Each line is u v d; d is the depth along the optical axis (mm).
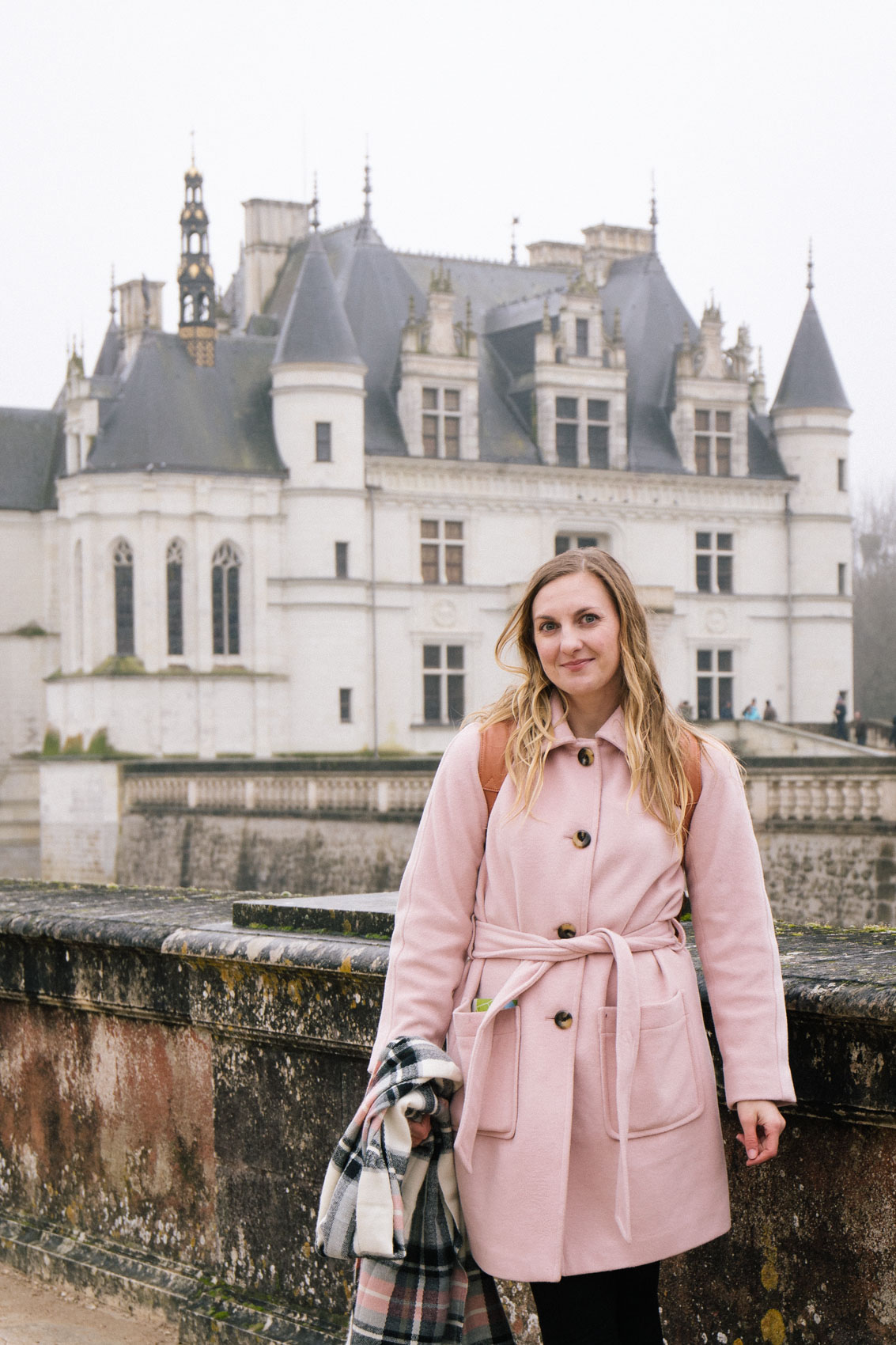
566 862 2861
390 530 54250
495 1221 2832
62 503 54406
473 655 55500
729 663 59781
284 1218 3920
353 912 3795
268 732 52406
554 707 2975
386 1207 2781
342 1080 3752
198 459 52094
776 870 28219
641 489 58250
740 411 60031
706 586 59562
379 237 59969
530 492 56375
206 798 42750
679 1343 3270
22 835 57312
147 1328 4203
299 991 3785
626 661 2906
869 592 94875
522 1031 2844
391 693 54000
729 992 2834
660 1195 2779
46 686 55000
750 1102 2758
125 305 65688
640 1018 2787
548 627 2938
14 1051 4836
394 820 35750
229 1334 3916
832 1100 2904
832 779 27328
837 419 61219
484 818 2969
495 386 58844
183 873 43344
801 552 60844
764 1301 3113
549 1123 2791
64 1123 4652
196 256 54188
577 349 57875
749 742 50531
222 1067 4074
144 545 51656
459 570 55469
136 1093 4391
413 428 54969
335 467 52750
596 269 63875
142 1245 4391
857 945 3361
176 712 51594
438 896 2953
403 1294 2875
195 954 4004
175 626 52094
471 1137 2840
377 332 57344
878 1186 2910
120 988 4363
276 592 52844
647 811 2875
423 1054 2826
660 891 2887
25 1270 4648
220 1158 4098
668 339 62125
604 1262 2801
